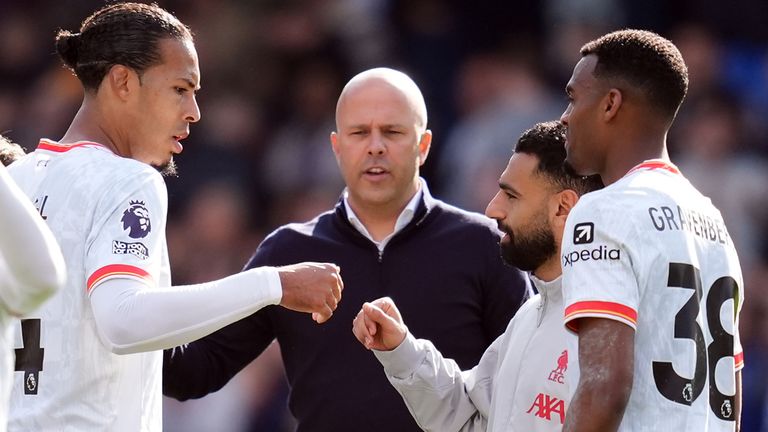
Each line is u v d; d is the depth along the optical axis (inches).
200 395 686.5
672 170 498.6
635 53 502.3
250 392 1248.8
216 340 687.1
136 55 553.0
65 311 526.9
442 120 1530.5
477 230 689.6
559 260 565.0
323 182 1472.7
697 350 480.4
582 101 510.3
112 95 557.0
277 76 1573.6
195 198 1459.2
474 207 1397.6
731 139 1435.8
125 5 566.3
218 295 511.2
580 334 470.9
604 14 1539.1
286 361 690.2
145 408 541.3
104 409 528.1
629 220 473.7
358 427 664.4
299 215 1438.2
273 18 1598.2
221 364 689.6
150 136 563.5
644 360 472.4
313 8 1604.3
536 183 566.3
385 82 693.9
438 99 1542.8
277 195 1485.0
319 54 1578.5
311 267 531.2
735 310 505.7
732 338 496.4
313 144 1494.8
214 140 1513.3
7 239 413.4
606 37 512.7
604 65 506.0
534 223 567.5
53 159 549.6
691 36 1510.8
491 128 1443.2
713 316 490.3
